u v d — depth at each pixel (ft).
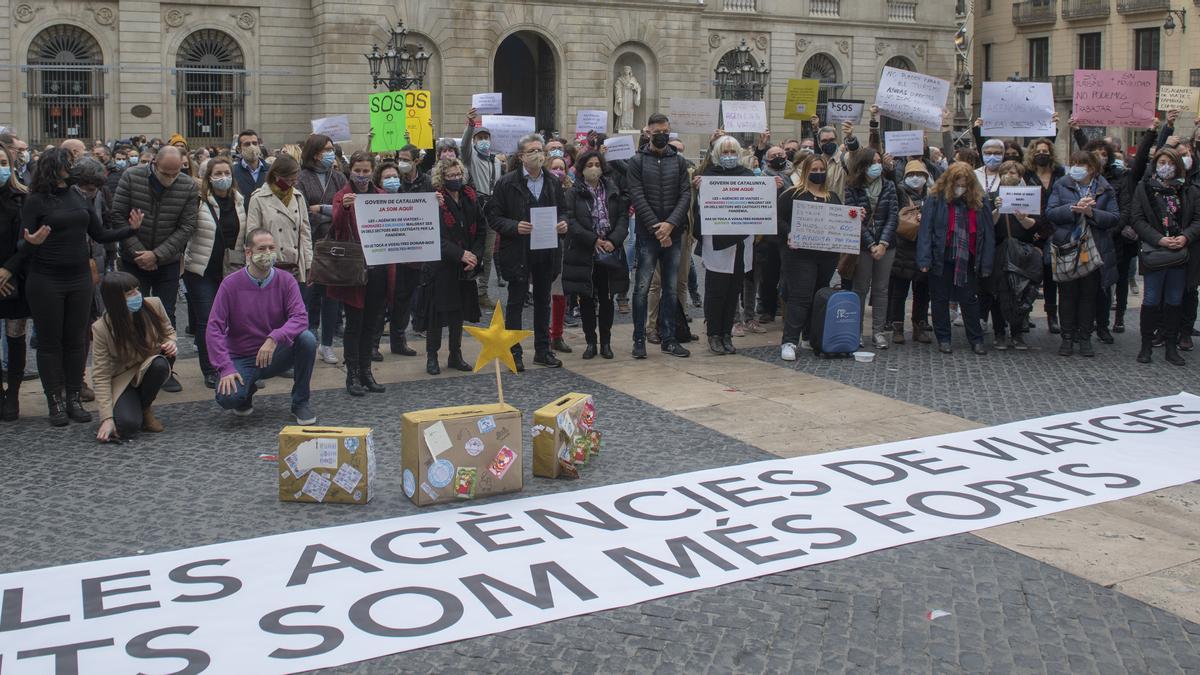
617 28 150.41
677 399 35.91
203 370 37.88
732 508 25.50
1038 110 51.08
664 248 42.63
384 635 19.26
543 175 40.50
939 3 178.19
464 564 22.25
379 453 29.91
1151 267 40.96
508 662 18.45
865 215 42.78
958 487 27.17
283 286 32.91
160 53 133.49
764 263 48.67
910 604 20.71
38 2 127.54
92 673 17.92
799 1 167.84
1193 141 45.01
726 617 20.11
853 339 42.45
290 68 139.74
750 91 141.90
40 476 27.99
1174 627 19.83
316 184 42.27
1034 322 51.75
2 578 21.47
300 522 24.61
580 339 47.37
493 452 26.16
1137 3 157.99
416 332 45.73
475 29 142.20
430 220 36.42
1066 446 30.63
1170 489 27.30
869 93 174.29
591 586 21.29
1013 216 43.65
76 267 32.83
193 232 37.17
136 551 22.91
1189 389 37.47
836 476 27.84
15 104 127.65
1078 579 21.90
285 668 18.13
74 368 33.35
